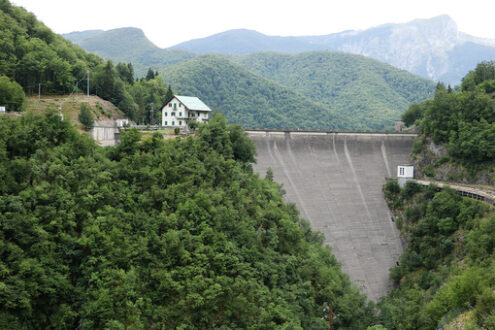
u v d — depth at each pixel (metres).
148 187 72.69
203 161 84.75
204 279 62.81
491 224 85.81
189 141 87.19
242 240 73.50
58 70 130.38
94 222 60.91
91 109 120.62
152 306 57.69
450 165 124.06
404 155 139.88
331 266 91.25
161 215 67.12
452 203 103.69
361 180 129.75
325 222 114.50
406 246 113.50
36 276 53.12
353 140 139.12
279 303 67.81
